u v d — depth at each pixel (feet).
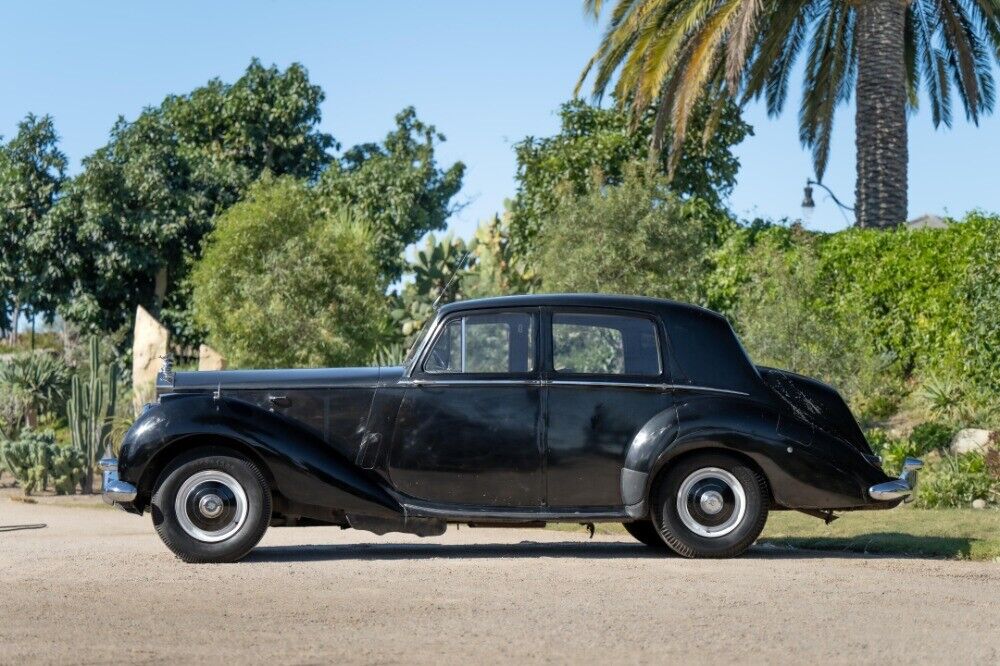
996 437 45.93
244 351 69.87
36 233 101.91
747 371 26.99
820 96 83.30
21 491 57.52
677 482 26.35
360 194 105.50
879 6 72.49
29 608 19.19
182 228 102.53
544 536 33.50
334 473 25.70
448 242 80.48
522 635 17.11
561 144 81.20
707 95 76.43
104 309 104.88
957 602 20.45
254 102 111.24
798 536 31.35
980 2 76.18
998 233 55.06
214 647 16.14
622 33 68.54
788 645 16.60
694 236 63.82
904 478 27.14
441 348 26.68
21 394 76.28
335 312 72.02
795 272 55.57
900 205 72.43
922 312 61.05
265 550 28.50
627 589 21.36
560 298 27.02
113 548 28.94
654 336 26.86
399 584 21.91
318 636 16.96
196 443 25.63
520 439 26.30
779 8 73.72
